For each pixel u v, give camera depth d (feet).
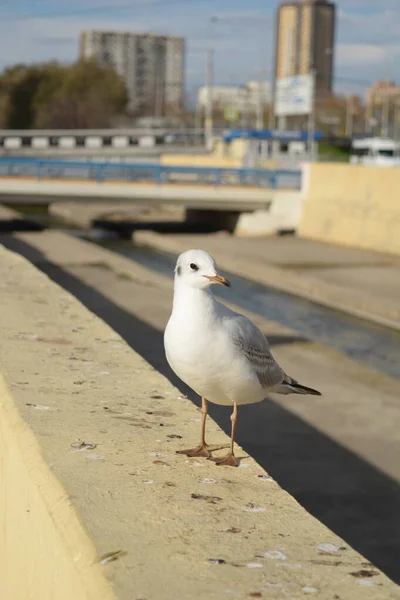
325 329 63.31
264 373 13.87
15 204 201.98
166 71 621.31
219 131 294.05
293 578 9.16
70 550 9.80
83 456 13.14
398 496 26.99
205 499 11.67
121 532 10.23
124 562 9.36
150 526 10.50
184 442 14.42
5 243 95.76
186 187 131.34
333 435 32.37
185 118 510.58
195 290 13.00
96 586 8.84
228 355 13.01
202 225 146.20
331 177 122.21
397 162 191.72
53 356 20.45
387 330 63.31
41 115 415.85
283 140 188.96
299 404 36.06
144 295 62.13
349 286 76.89
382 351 56.39
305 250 107.55
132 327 50.06
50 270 76.59
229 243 113.60
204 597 8.59
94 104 418.72
